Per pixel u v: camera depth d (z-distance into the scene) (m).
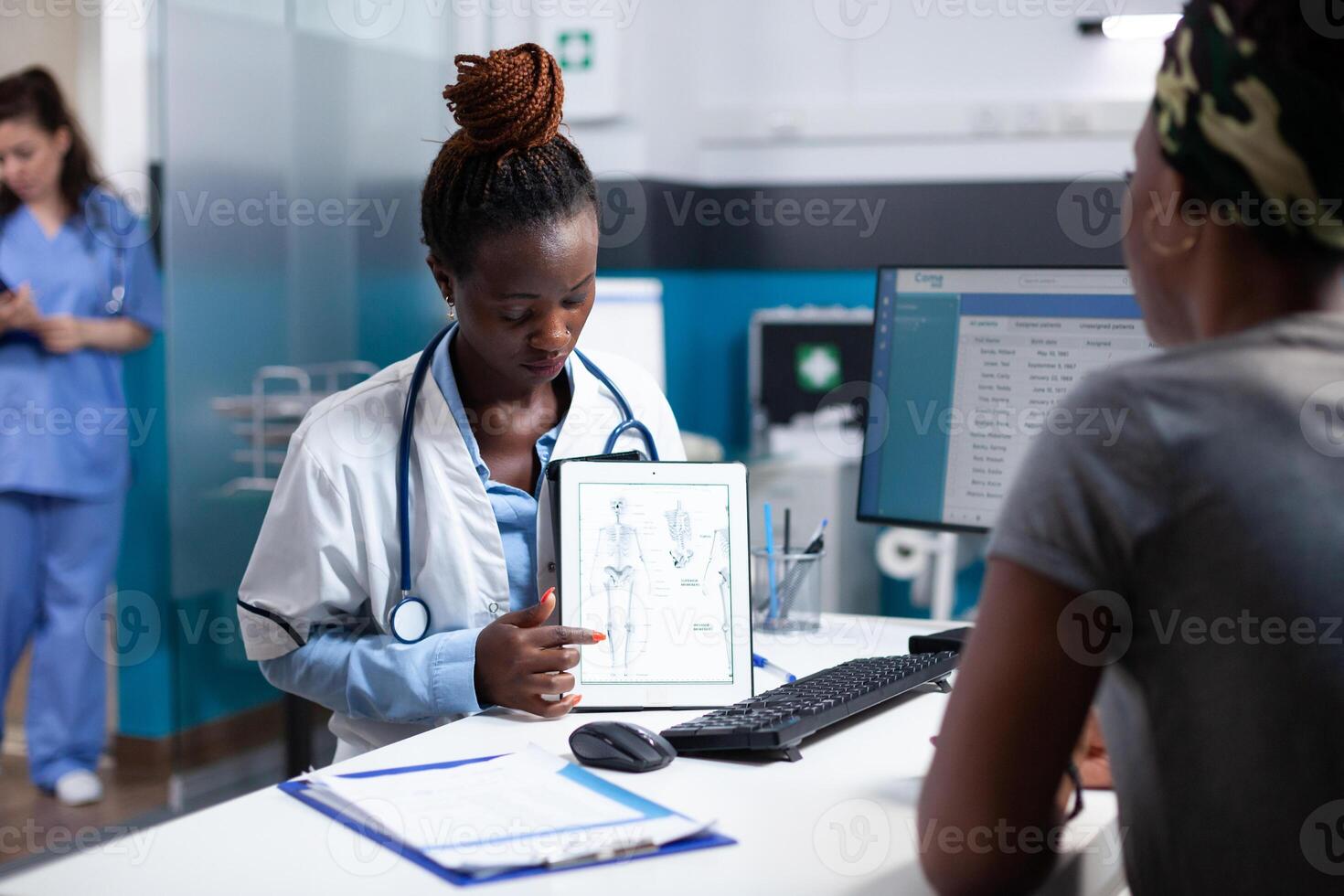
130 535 3.25
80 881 0.79
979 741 0.64
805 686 1.17
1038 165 3.86
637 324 3.50
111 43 3.16
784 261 4.21
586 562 1.21
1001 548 0.64
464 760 1.02
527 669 1.15
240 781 3.04
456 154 1.23
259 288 2.99
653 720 1.16
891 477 1.47
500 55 1.21
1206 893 0.63
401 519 1.28
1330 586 0.58
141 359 3.20
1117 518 0.62
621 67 3.94
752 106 4.24
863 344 3.96
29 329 2.84
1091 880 0.82
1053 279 1.37
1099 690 0.64
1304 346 0.62
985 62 3.96
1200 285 0.65
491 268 1.21
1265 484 0.59
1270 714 0.60
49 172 2.89
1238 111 0.60
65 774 2.96
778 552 1.55
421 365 1.32
